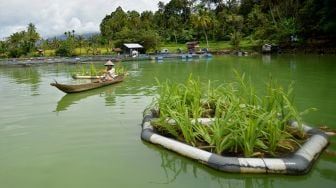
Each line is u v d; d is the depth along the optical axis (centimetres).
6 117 939
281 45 4616
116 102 1109
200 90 808
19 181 529
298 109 938
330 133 715
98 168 571
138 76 1972
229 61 3234
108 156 621
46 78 2081
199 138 640
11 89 1559
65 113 969
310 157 557
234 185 503
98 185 511
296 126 691
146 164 584
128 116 905
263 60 3177
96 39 6412
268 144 578
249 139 555
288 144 591
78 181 525
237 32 6041
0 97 1305
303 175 524
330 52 3784
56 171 562
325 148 626
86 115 932
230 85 829
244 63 2870
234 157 551
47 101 1172
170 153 631
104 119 879
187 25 7912
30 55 5184
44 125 840
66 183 519
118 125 817
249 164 529
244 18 7256
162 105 733
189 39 7225
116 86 1488
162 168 566
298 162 529
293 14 5369
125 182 518
